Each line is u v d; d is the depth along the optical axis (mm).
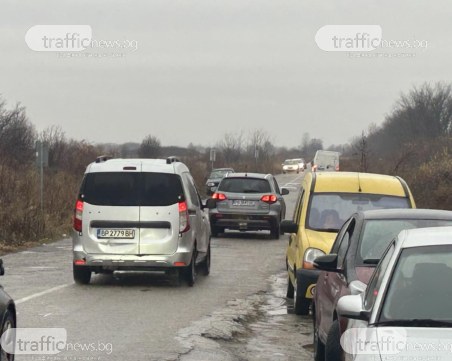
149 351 11891
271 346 12758
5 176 33594
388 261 8273
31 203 32094
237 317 14953
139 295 17422
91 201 18625
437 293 7879
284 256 25984
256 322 14891
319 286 11742
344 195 16344
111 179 18703
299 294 15172
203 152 94438
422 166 40531
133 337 12883
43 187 36562
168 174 18750
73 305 15938
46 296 17062
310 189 16578
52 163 52594
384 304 7797
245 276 21172
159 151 70500
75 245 18656
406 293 7898
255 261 24562
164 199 18625
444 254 8203
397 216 11484
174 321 14320
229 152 97562
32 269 21625
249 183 32219
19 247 27688
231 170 63906
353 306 7949
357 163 56062
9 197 32062
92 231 18609
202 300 16906
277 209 31984
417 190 38594
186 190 19016
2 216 29250
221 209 31953
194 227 19266
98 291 17891
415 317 7676
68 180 42094
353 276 10219
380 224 11391
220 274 21500
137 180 18672
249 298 17391
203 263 21109
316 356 11352
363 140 47406
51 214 33375
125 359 11375
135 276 20672
